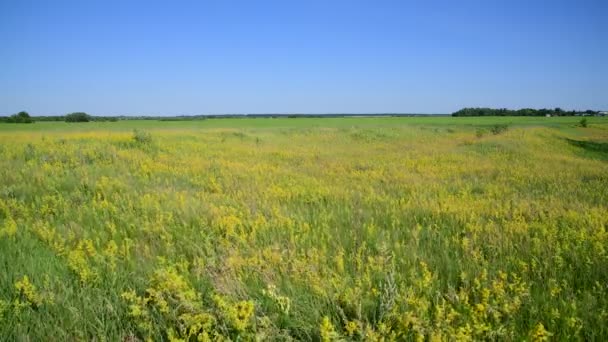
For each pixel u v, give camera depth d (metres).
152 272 3.95
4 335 2.99
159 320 3.20
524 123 60.06
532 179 11.07
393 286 3.52
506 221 6.05
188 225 5.70
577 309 3.29
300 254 4.52
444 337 2.77
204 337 2.82
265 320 3.04
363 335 2.88
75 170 9.99
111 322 3.17
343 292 3.54
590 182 10.62
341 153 18.94
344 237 5.18
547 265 4.17
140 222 5.79
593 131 47.47
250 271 4.08
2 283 3.69
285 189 8.54
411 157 17.27
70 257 4.12
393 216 6.27
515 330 3.09
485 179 11.19
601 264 4.18
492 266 4.20
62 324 3.16
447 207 6.93
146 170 10.65
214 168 11.82
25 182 8.56
